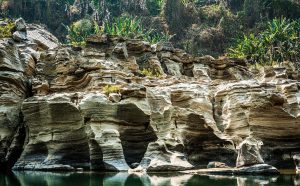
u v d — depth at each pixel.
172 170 29.22
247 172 27.97
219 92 35.97
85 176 26.80
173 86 35.59
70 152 31.05
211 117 34.84
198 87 36.00
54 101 31.08
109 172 29.08
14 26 41.56
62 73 35.97
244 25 94.69
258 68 47.03
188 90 35.09
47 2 95.81
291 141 33.91
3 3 92.25
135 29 80.00
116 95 31.56
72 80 35.59
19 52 36.75
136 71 39.97
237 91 34.88
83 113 30.61
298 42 77.06
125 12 98.56
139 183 23.36
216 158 33.06
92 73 34.97
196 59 44.78
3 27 41.50
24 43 39.81
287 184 22.92
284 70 40.38
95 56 38.81
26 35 42.00
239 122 34.16
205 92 36.16
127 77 35.38
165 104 33.25
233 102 34.72
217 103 35.97
